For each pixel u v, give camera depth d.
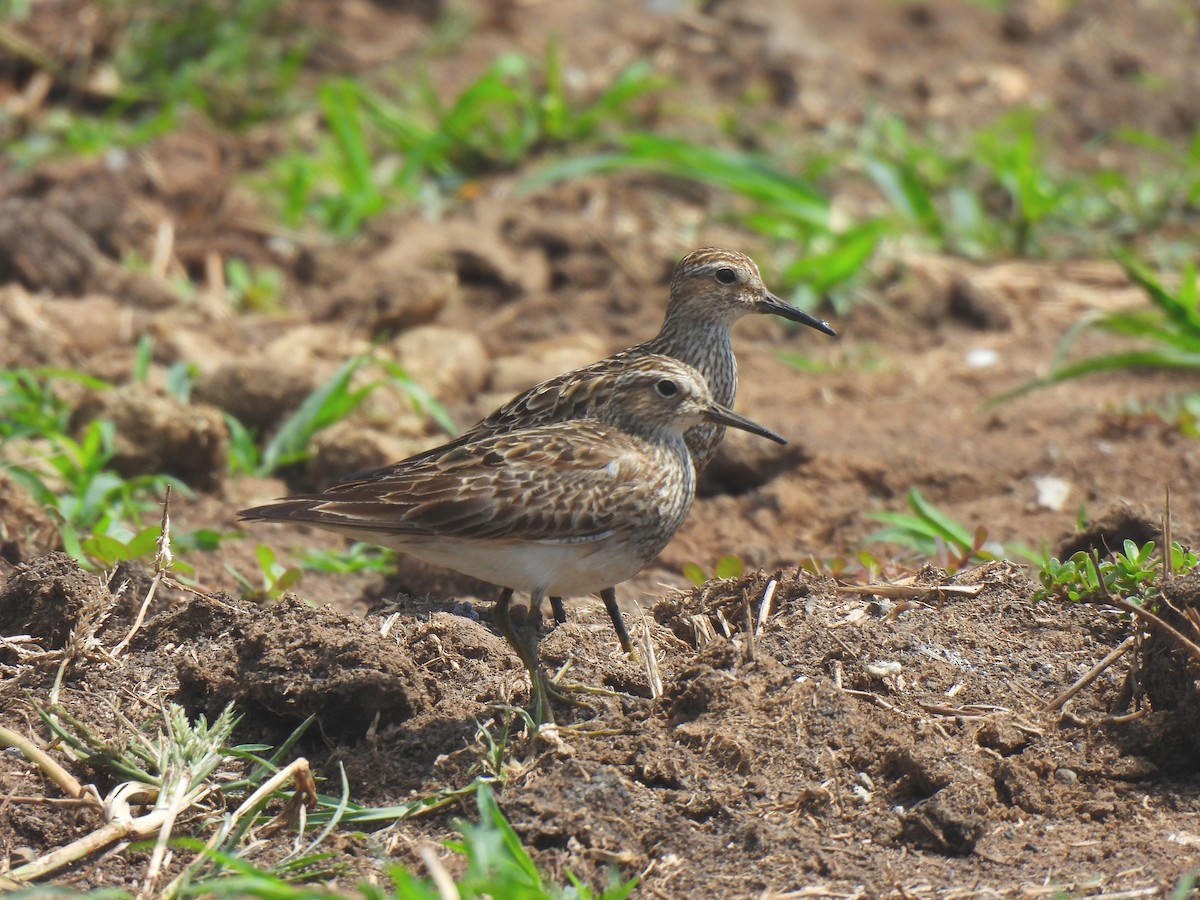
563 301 18.03
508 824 8.41
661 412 10.27
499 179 20.44
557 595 9.94
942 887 7.91
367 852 8.42
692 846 8.33
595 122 21.16
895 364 16.95
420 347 16.25
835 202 19.86
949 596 10.25
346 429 13.96
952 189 20.00
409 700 9.38
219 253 18.27
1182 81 24.58
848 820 8.52
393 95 22.58
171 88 21.52
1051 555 11.97
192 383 14.88
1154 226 19.83
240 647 9.66
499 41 24.22
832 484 14.14
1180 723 8.80
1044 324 17.75
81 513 12.60
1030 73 24.62
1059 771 8.78
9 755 9.12
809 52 24.48
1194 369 16.53
